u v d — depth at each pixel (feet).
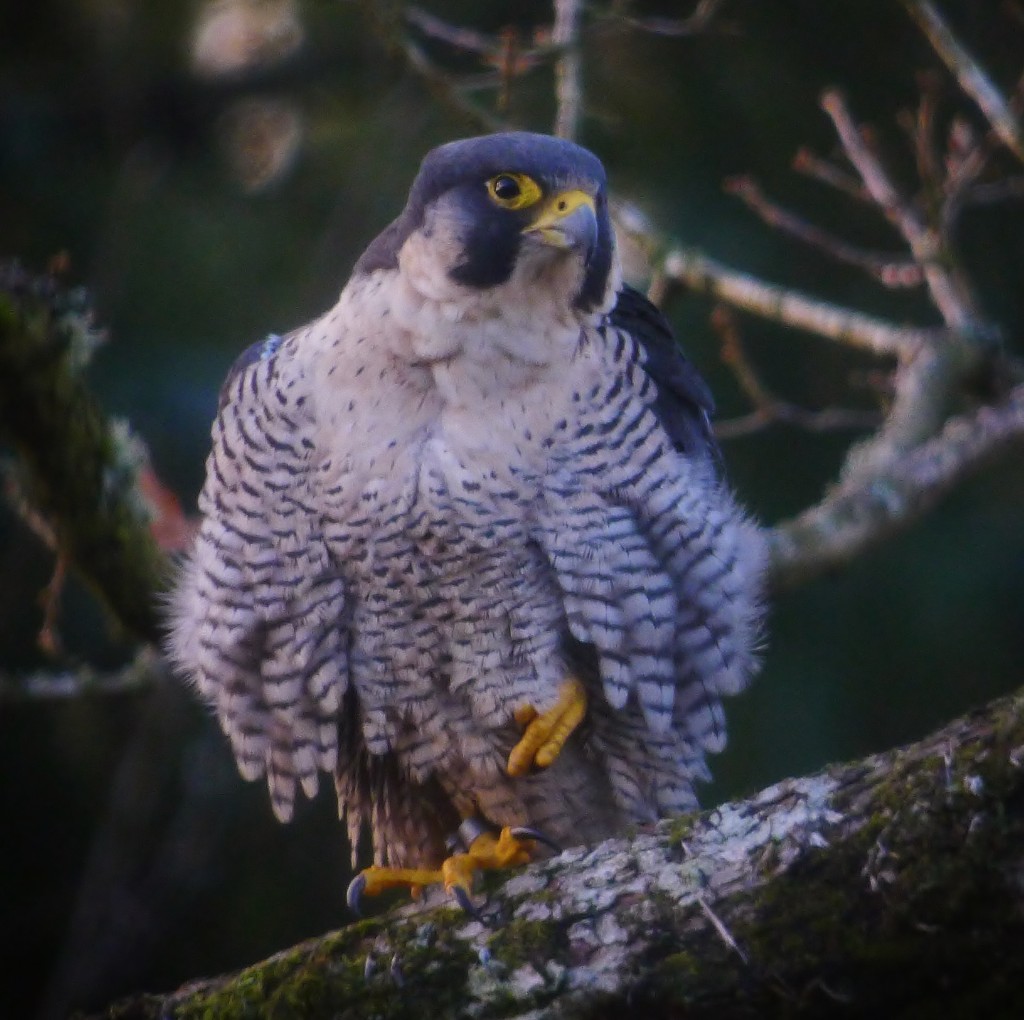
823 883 18.62
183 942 42.57
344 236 44.37
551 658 26.32
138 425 41.22
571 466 25.50
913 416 34.71
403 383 25.39
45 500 29.09
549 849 28.12
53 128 48.34
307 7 50.08
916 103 46.98
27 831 43.62
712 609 26.68
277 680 26.61
